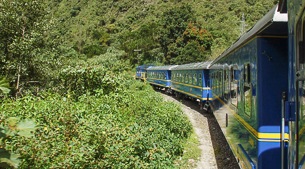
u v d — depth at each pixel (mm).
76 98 9867
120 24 79938
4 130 2410
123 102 9609
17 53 13070
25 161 4715
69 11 94438
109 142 5652
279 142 4840
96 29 75438
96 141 5613
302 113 3043
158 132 8477
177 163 8430
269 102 4891
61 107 7328
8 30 13375
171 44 47781
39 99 8531
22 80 13883
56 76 13570
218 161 8781
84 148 5277
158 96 15289
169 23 49000
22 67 13203
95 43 64750
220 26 52312
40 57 13656
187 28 46781
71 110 7066
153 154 6645
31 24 14000
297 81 3188
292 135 3402
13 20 13266
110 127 6230
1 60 13242
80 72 10414
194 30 46125
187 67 21453
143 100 11031
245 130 5973
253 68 5242
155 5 84000
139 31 60188
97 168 5176
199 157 9109
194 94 19453
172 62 46375
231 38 48156
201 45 45906
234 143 7348
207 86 17156
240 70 6477
